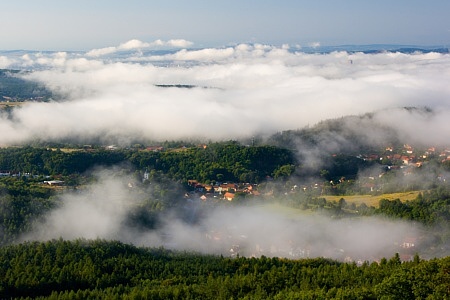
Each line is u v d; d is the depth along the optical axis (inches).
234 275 5792.3
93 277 5575.8
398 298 4416.8
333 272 5570.9
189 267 6205.7
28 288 5255.9
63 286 5398.6
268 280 5413.4
